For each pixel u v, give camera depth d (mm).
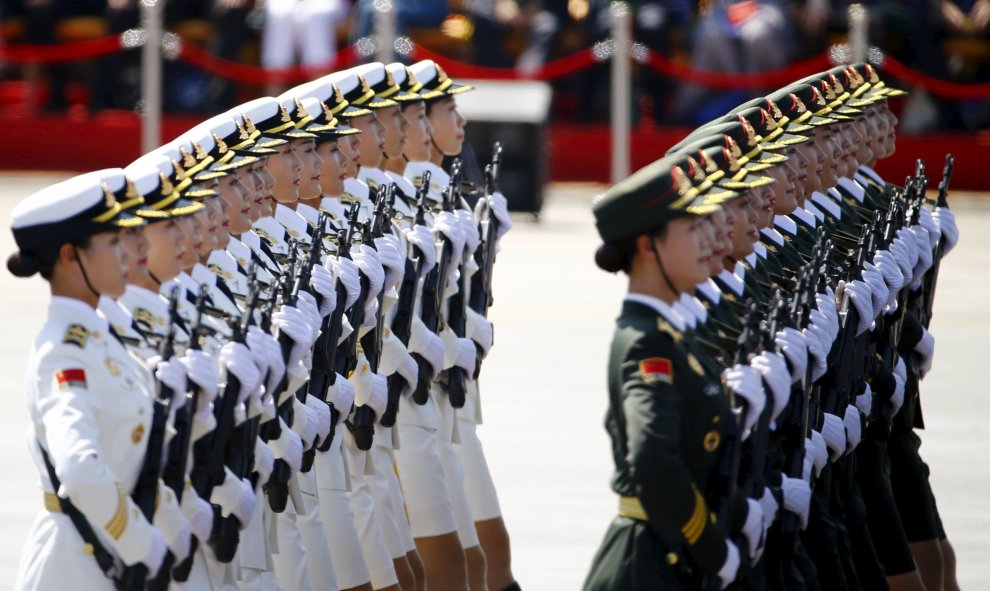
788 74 59031
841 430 17891
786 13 59406
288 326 16750
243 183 18406
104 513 13586
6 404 32594
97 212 14445
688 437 14031
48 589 14164
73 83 63406
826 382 18219
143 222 14539
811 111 21344
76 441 13633
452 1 60000
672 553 13914
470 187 23094
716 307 16062
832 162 21453
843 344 18203
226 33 60219
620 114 58375
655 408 13586
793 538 16125
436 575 20641
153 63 58969
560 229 54031
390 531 19875
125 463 14250
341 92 21516
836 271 19516
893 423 21062
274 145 19203
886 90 23719
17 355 36594
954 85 58969
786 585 16406
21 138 62406
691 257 14273
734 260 16891
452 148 23234
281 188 19766
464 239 20984
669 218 14164
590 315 41125
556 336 38875
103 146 62000
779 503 15883
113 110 62875
